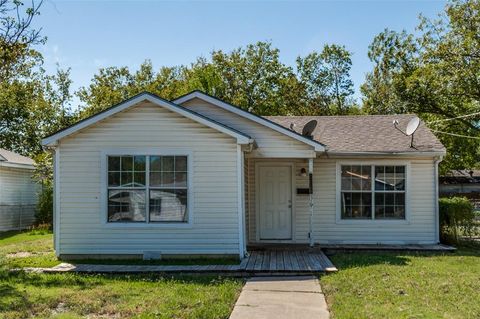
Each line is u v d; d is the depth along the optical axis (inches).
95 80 1402.6
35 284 344.2
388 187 542.3
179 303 282.7
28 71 995.9
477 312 253.1
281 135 493.4
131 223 446.3
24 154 1446.9
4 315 258.4
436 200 536.7
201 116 440.5
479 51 935.0
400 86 1071.6
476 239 602.2
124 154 446.9
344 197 545.0
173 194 447.8
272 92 1437.0
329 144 552.1
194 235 443.8
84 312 265.9
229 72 1435.8
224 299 294.4
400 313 252.1
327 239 542.0
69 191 449.4
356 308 266.4
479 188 1651.1
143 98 438.3
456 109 1037.8
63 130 439.8
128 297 300.5
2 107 1419.8
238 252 441.4
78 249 447.5
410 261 430.6
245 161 526.0
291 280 364.2
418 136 572.7
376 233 538.9
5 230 810.8
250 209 552.7
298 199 550.0
